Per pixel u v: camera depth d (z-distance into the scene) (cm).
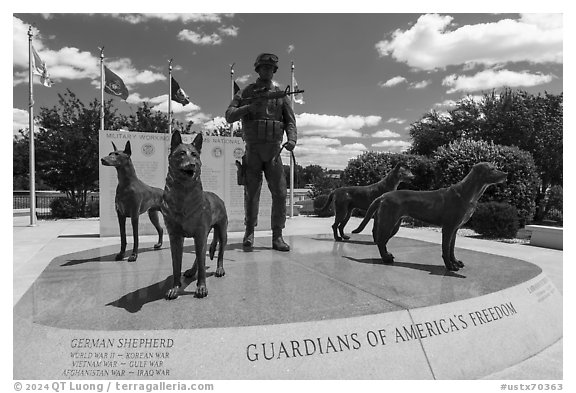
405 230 1445
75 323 297
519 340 360
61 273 456
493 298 375
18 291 544
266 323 296
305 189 3816
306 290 378
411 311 327
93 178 2067
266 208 1348
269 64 545
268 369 279
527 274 454
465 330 338
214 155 1261
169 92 1819
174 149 359
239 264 495
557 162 2056
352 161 2170
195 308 327
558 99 2303
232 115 554
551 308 429
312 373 283
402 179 667
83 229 1402
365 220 538
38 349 284
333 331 299
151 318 305
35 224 1530
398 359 303
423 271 463
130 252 607
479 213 1273
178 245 363
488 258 552
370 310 322
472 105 2573
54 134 2019
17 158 2728
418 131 2773
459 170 1505
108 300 349
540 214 2134
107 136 1140
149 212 631
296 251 594
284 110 582
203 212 364
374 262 513
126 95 1689
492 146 1538
